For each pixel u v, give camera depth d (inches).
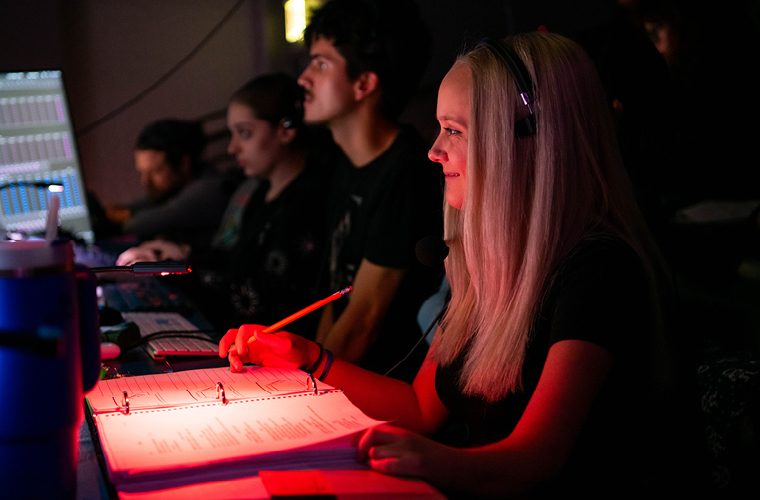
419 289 64.2
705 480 37.5
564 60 32.2
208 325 52.7
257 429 26.0
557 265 32.0
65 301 21.2
